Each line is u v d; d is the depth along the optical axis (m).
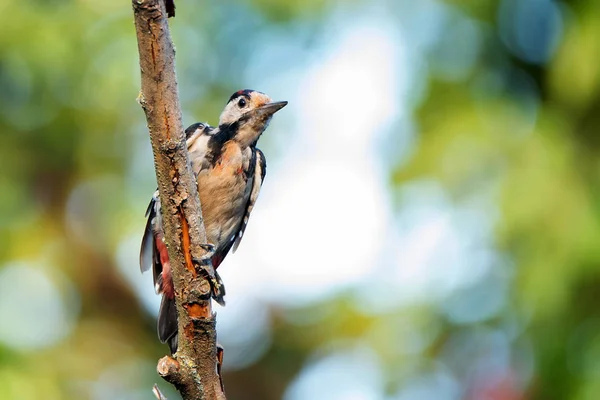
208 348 6.92
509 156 13.06
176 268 6.79
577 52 12.93
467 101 13.82
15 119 15.11
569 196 12.59
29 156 15.34
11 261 14.98
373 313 14.15
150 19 6.20
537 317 12.48
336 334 15.16
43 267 15.26
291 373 16.91
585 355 12.26
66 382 14.27
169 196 6.67
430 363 13.55
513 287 12.80
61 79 14.66
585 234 12.34
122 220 15.27
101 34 14.55
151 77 6.38
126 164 15.64
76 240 15.62
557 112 13.40
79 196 15.70
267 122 9.44
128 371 15.52
